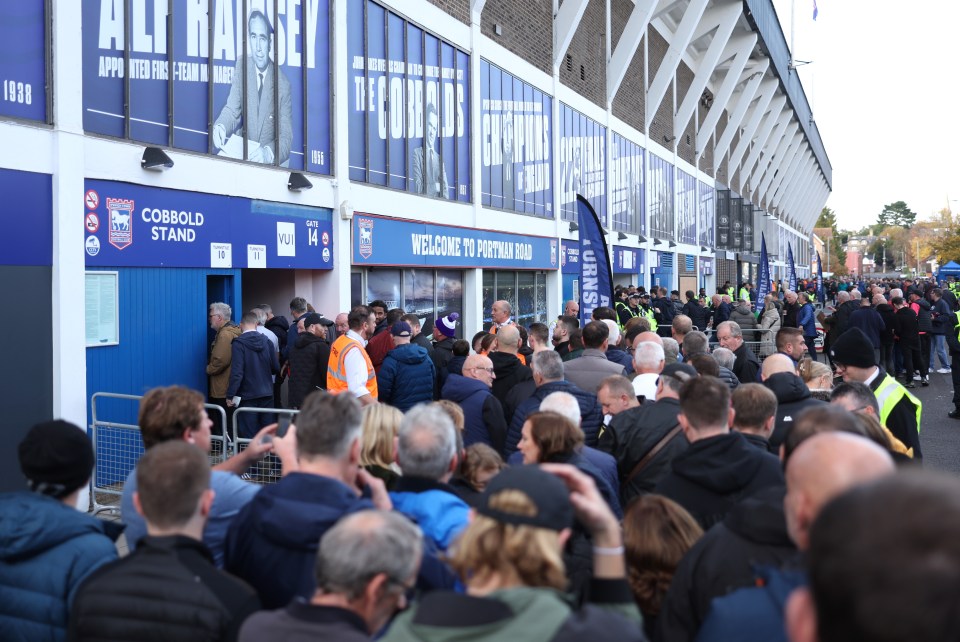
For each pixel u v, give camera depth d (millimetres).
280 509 2615
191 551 2496
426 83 16125
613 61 28438
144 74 9164
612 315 9883
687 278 37812
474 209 18219
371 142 14109
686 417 3516
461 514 2998
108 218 8477
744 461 3311
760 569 2111
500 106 19797
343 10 13023
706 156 45844
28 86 7531
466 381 6164
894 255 154625
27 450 2836
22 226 7445
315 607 2164
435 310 17203
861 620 903
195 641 2324
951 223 62688
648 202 34031
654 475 4387
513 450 5355
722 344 8750
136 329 8914
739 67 39719
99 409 8359
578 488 2266
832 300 43344
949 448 10320
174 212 9461
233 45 10648
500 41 19766
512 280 21500
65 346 7809
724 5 35375
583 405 5457
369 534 2191
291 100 11906
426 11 15969
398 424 3789
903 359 17141
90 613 2402
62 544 2719
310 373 8914
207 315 10383
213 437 7086
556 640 1706
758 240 58969
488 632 1713
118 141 8609
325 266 12703
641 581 2928
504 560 1922
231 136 10625
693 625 2516
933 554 882
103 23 8570
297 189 11758
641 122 32844
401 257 15008
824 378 5848
